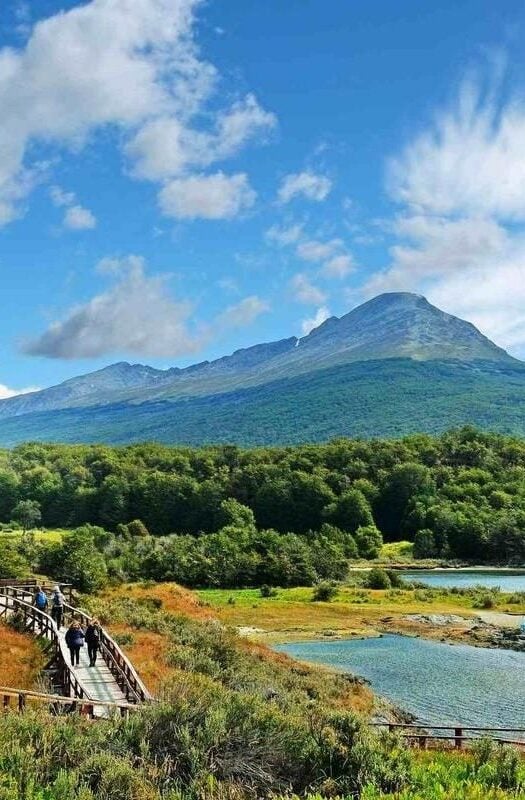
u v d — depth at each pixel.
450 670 59.00
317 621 84.50
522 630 78.88
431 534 178.62
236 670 43.19
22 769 13.50
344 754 15.49
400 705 47.31
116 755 14.57
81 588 79.00
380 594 109.56
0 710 17.97
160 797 13.14
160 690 18.20
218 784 13.79
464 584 131.25
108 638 35.12
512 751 19.69
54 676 33.16
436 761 19.12
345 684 47.97
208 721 15.25
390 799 13.55
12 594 58.44
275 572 121.25
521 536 172.12
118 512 199.50
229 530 150.00
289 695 35.06
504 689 52.19
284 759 15.23
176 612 68.19
